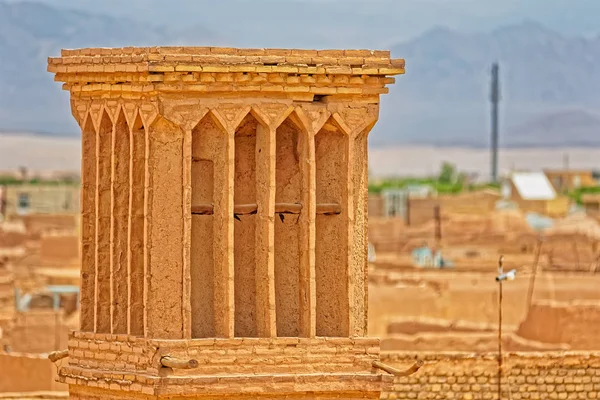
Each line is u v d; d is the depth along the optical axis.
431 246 140.62
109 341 37.47
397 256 139.75
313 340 37.28
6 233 152.50
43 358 63.75
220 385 36.59
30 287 106.38
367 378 37.38
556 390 55.22
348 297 37.66
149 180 36.66
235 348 36.84
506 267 112.50
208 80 36.56
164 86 36.41
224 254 36.88
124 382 36.91
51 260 127.31
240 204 37.38
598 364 55.25
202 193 37.03
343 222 37.72
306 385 37.06
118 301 37.53
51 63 38.03
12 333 77.31
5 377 64.06
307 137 37.34
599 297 94.31
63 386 63.81
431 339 69.00
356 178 37.81
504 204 190.62
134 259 37.09
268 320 37.09
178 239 36.69
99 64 37.22
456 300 91.31
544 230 151.75
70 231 154.12
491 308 91.75
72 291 104.38
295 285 37.66
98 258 37.88
